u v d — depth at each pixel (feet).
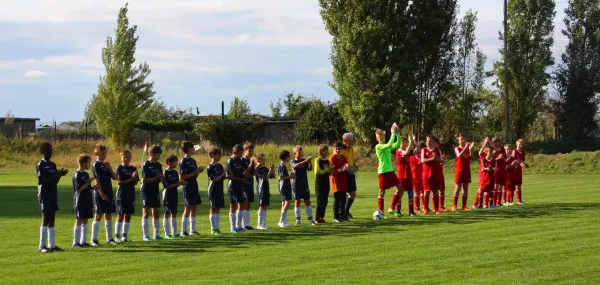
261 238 50.24
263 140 216.74
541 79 195.00
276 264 39.14
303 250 43.86
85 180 48.78
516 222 55.57
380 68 177.27
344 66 178.19
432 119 187.42
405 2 173.88
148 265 39.93
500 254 40.81
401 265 38.06
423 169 65.51
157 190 52.95
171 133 224.12
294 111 291.58
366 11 175.52
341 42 176.96
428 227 53.67
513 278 34.40
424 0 176.65
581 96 197.98
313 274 36.11
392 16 174.19
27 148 189.88
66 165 173.58
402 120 179.42
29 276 37.29
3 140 189.06
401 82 178.19
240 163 56.34
